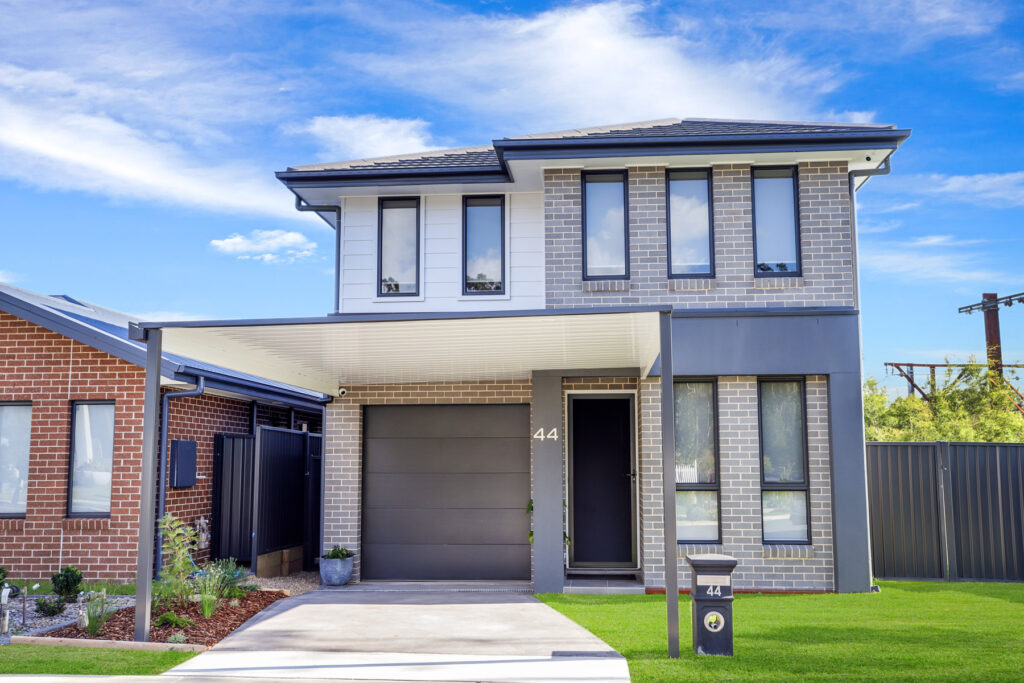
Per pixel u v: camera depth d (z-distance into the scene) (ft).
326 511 44.29
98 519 42.11
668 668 24.68
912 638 28.86
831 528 40.57
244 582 39.50
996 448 44.21
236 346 32.14
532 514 41.42
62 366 43.27
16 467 43.83
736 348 41.14
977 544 43.83
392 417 45.37
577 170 42.88
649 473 41.24
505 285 45.11
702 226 42.75
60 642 28.14
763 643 28.14
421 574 44.34
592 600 37.93
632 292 42.01
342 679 23.89
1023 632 29.94
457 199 46.03
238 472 49.11
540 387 41.81
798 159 41.75
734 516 40.75
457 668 25.11
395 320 27.40
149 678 23.85
